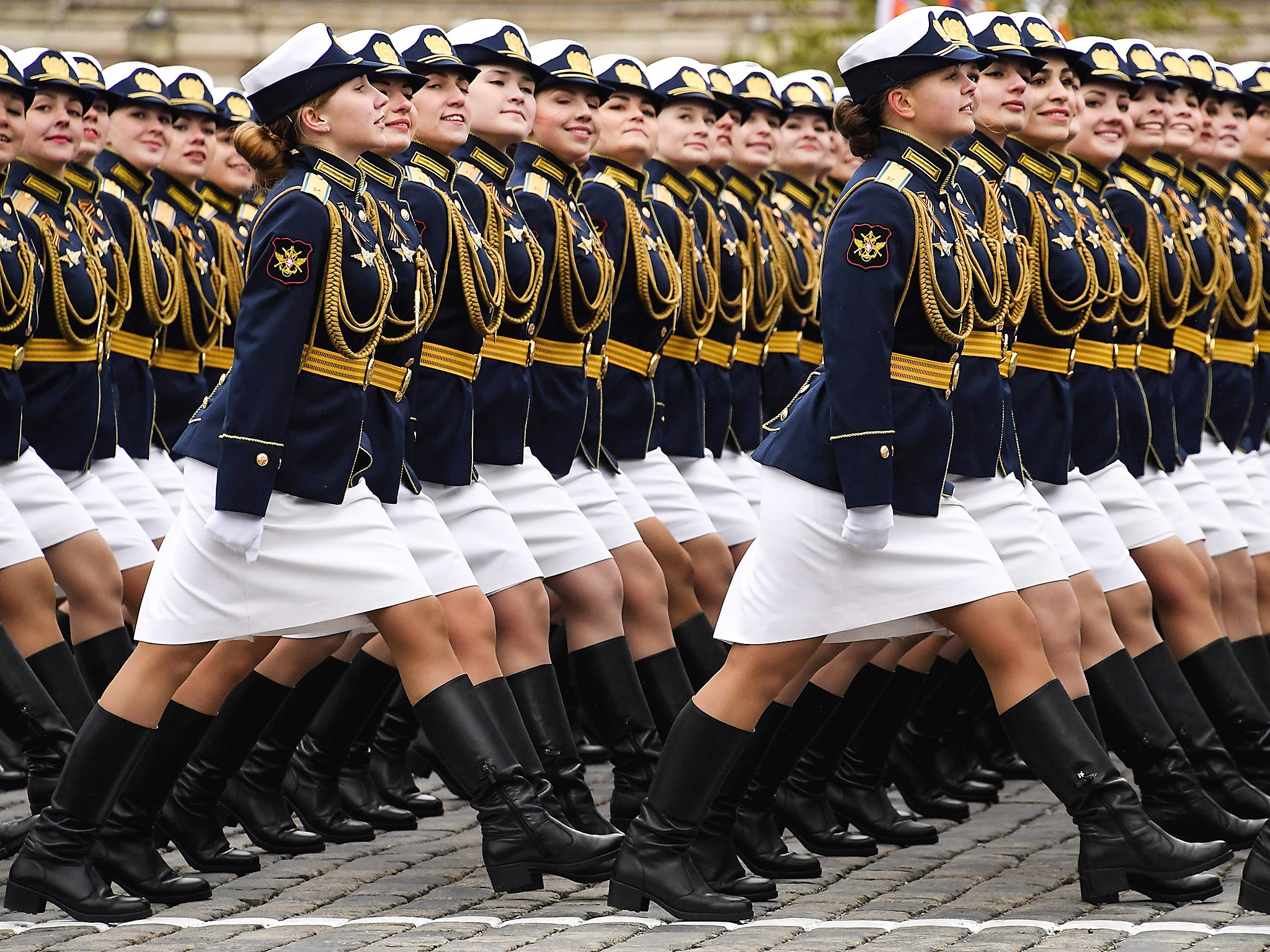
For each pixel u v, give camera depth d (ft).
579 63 94.12
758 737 77.25
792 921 72.59
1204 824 81.97
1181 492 103.86
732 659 72.54
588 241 93.09
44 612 85.05
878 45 72.74
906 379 71.61
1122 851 72.02
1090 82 97.81
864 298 69.87
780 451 71.82
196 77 114.42
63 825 73.51
